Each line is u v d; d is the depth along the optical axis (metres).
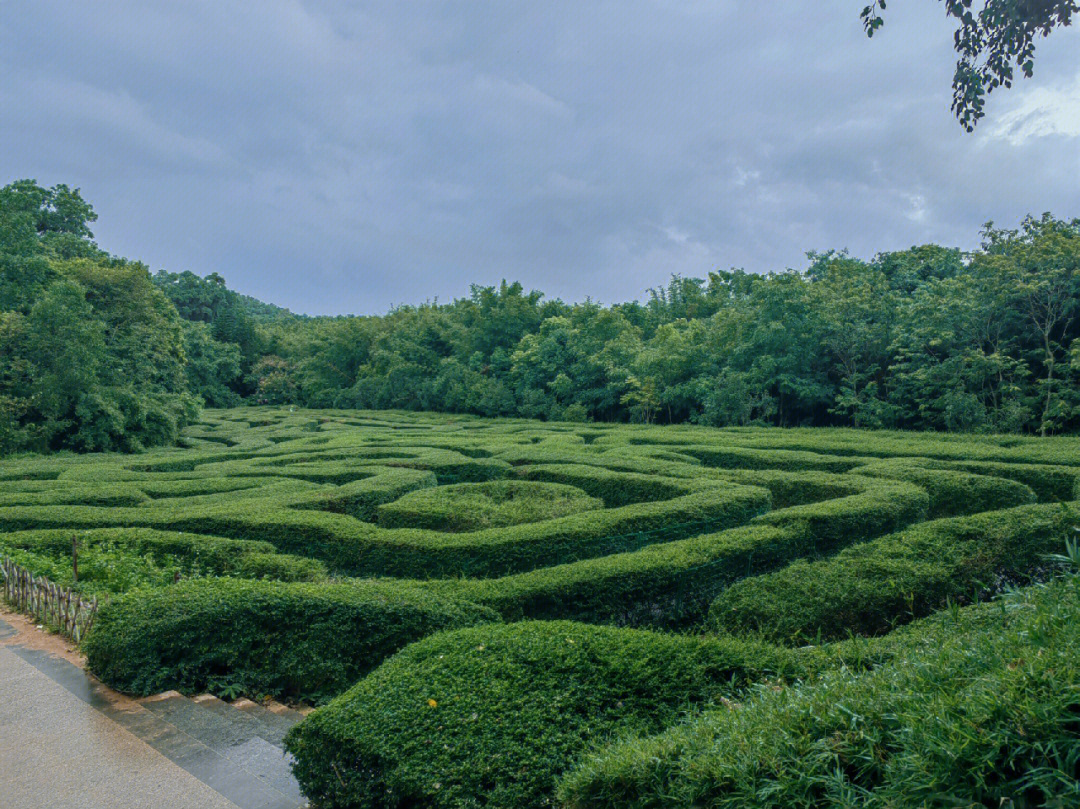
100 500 11.94
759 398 26.61
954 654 3.04
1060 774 2.09
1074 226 22.97
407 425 33.47
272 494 12.55
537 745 3.41
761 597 6.29
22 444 22.64
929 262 29.56
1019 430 20.27
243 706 5.21
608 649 4.15
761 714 3.01
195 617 5.44
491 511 11.07
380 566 8.88
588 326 35.38
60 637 6.35
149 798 3.62
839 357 26.31
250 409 51.19
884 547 7.36
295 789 3.78
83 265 27.00
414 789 3.19
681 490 12.20
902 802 2.31
